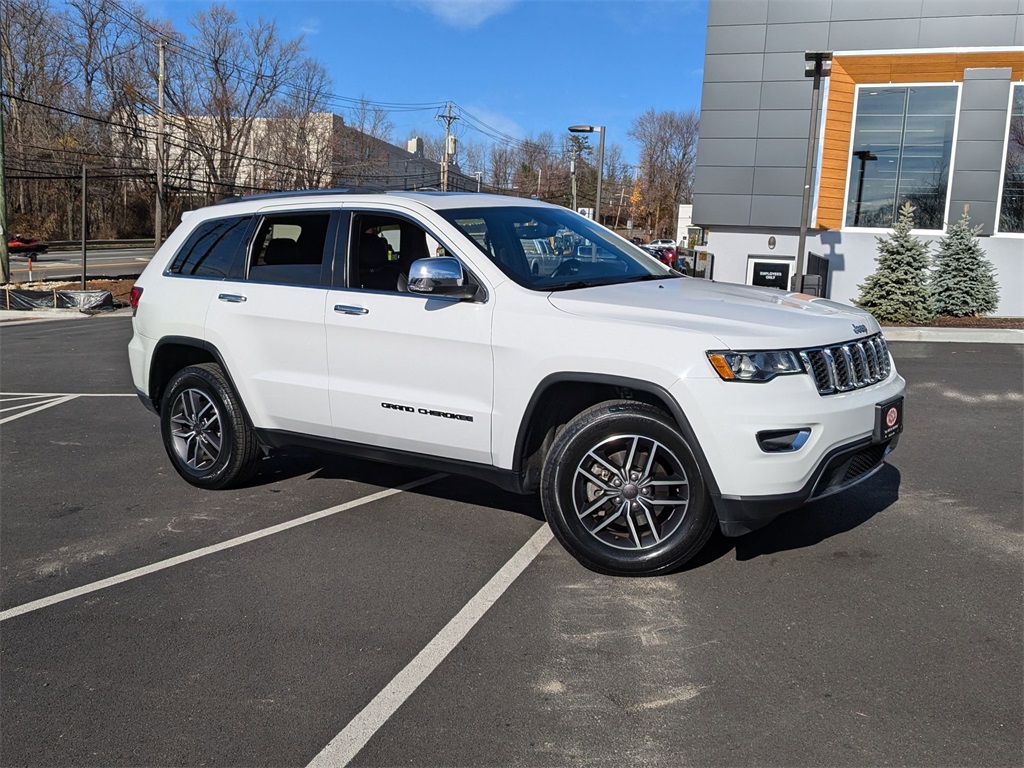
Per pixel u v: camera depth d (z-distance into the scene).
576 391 4.20
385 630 3.64
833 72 16.69
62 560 4.52
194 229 5.71
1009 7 15.43
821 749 2.73
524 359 4.13
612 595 3.92
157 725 2.98
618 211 100.56
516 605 3.85
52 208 62.16
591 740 2.82
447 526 4.91
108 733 2.94
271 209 5.28
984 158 15.94
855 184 17.06
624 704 3.03
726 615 3.69
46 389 10.21
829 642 3.42
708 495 3.84
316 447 5.12
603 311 4.04
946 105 16.20
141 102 58.09
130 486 5.86
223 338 5.30
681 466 3.86
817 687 3.10
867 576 4.05
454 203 4.82
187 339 5.48
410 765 2.72
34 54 58.47
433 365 4.46
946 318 14.95
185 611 3.87
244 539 4.76
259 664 3.38
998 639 3.42
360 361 4.73
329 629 3.66
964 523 4.76
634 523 4.06
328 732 2.91
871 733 2.81
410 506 5.28
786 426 3.65
